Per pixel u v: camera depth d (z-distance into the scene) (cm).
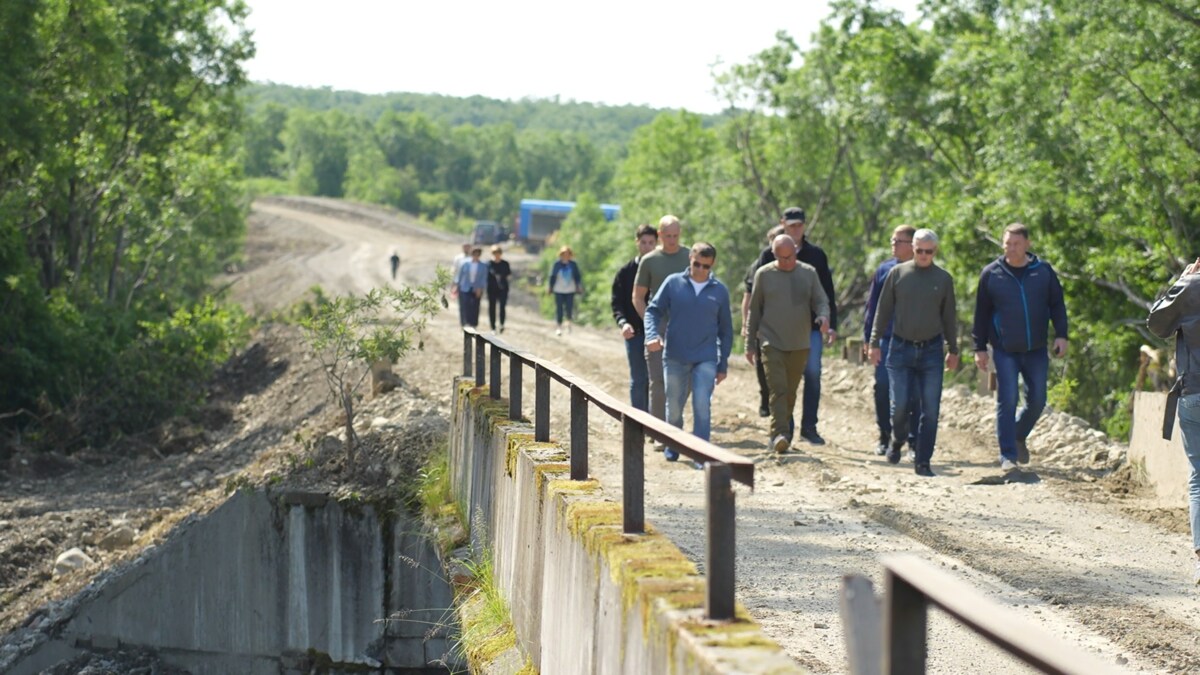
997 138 3503
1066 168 3180
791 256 1473
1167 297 913
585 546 654
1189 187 2875
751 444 1605
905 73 4516
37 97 3603
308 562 1684
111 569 1838
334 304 1764
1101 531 1080
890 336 1448
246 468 2034
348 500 1656
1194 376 902
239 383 3278
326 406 2473
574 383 784
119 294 4953
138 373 3094
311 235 12262
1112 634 770
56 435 2938
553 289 3747
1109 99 3020
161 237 4866
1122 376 3319
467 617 1048
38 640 1781
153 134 4731
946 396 1923
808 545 1026
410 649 1633
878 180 5644
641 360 1563
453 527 1373
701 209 5981
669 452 1452
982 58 3906
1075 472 1395
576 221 10362
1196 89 2875
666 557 578
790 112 5525
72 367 3234
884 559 318
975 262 3566
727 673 410
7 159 3547
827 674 679
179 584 1762
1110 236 3045
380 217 14912
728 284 5866
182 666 1752
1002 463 1353
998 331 1351
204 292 6538
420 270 9338
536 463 872
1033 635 253
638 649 526
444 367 2544
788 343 1477
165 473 2494
